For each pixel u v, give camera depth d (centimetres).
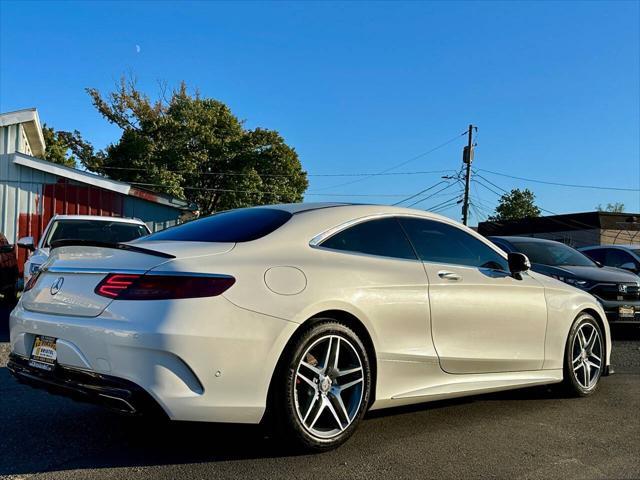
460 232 482
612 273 876
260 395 338
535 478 344
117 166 3052
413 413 475
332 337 368
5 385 532
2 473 334
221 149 3203
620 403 520
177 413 317
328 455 371
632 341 887
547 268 878
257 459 360
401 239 435
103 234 907
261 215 420
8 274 1089
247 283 342
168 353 314
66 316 347
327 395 367
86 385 330
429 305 418
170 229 445
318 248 388
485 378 458
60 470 339
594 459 378
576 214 3762
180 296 323
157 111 3759
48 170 1521
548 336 507
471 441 407
